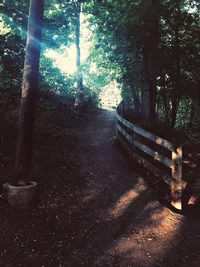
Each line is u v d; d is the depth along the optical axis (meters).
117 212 4.05
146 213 4.09
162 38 7.22
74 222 3.62
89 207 4.11
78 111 13.33
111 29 7.44
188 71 7.15
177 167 4.35
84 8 11.05
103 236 3.38
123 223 3.75
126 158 6.68
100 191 4.74
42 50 11.87
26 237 3.09
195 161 6.92
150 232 3.57
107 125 11.77
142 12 6.32
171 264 2.90
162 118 10.42
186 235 3.55
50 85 13.22
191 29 6.72
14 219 3.35
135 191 4.84
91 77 10.81
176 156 4.36
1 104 7.86
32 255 2.82
